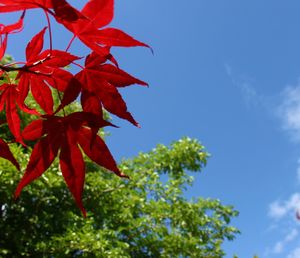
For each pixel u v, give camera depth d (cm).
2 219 736
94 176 854
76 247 682
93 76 86
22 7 73
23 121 751
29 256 725
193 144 1049
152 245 912
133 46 80
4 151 83
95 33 78
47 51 88
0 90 93
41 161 83
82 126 83
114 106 86
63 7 71
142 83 86
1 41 84
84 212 81
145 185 965
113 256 691
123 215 899
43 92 94
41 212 752
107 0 74
